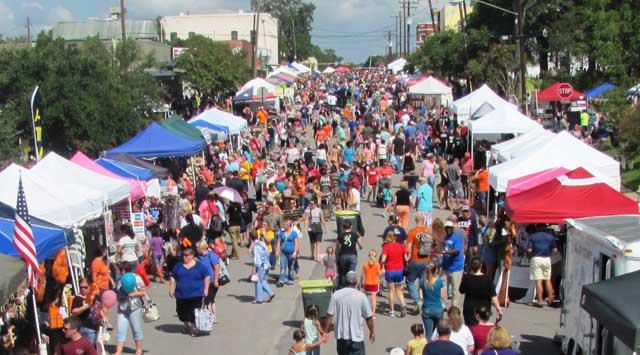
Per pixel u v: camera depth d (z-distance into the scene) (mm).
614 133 33906
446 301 14672
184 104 49688
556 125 38094
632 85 44750
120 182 18344
